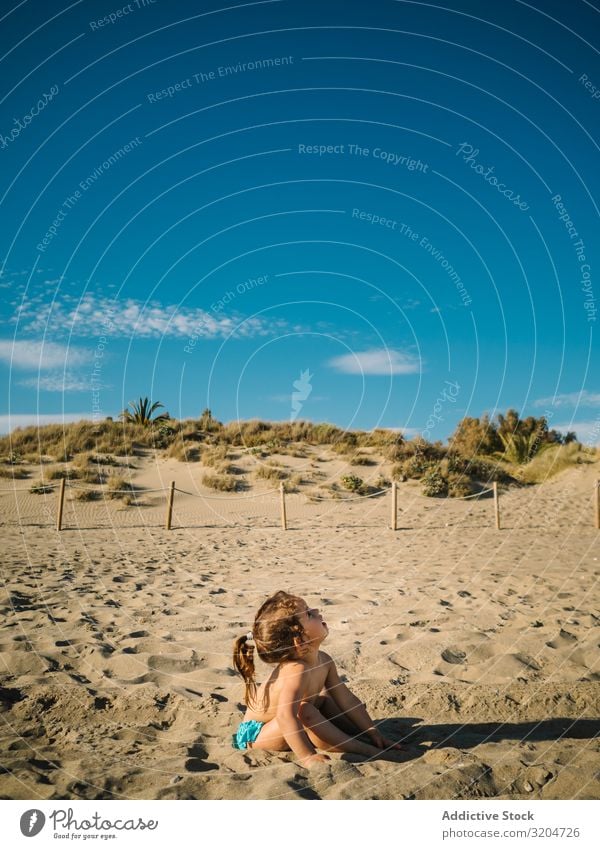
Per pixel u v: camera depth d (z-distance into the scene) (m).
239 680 4.39
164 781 2.82
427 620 6.00
